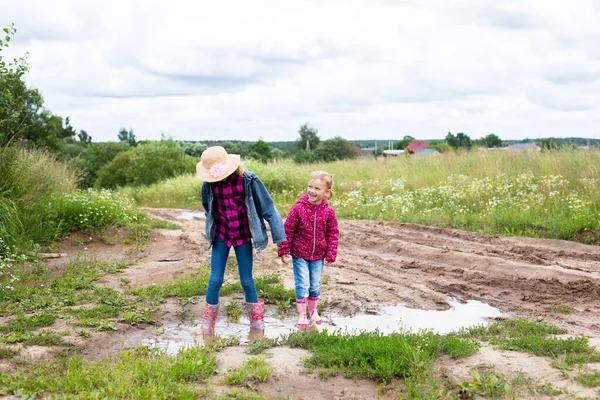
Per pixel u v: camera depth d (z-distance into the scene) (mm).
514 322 6109
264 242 5871
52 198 11664
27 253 9180
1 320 5941
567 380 4340
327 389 4332
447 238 11219
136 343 5566
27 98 10930
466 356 4832
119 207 12953
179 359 4766
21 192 10367
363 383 4438
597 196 12609
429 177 17594
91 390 4137
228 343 5434
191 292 7207
